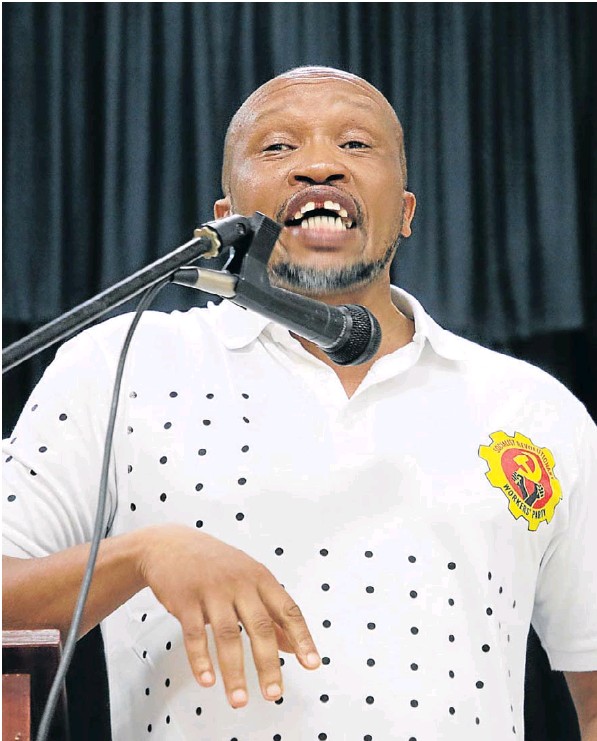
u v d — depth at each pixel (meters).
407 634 2.39
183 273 1.92
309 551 2.44
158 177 4.32
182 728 2.36
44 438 2.51
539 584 2.71
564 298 4.46
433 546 2.48
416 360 2.69
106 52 4.34
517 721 2.49
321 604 2.39
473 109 4.51
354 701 2.33
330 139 2.72
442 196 4.42
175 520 2.44
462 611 2.45
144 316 2.70
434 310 4.38
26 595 2.20
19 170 4.30
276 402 2.58
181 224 4.31
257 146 2.75
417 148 4.44
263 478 2.48
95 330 2.68
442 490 2.53
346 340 2.08
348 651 2.36
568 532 2.66
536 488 2.60
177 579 2.04
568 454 2.69
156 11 4.38
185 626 1.99
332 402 2.59
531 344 4.58
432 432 2.61
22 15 4.34
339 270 2.65
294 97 2.77
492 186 4.49
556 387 2.78
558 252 4.48
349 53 4.41
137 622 2.47
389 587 2.42
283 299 2.02
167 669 2.40
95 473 2.52
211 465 2.48
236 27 4.38
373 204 2.69
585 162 4.58
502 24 4.55
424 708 2.35
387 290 2.78
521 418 2.69
